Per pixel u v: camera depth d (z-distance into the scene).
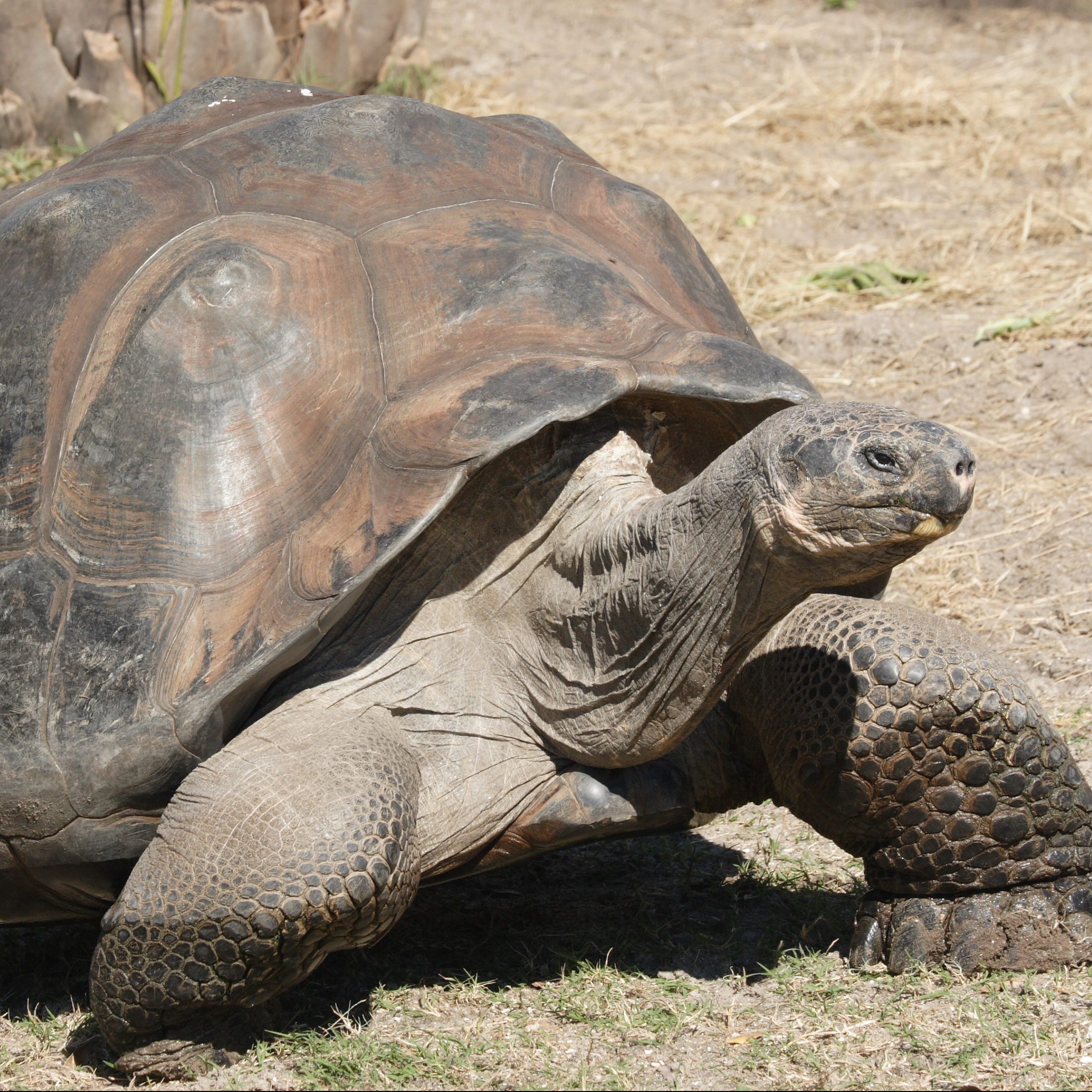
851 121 26.39
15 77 22.42
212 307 8.52
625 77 29.11
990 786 8.21
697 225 22.19
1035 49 30.39
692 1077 7.55
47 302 8.97
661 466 8.88
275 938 7.51
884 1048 7.73
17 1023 8.66
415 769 8.14
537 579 8.40
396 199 9.27
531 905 9.92
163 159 9.72
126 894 7.71
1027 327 18.66
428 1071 7.68
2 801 7.93
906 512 6.74
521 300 8.59
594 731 8.30
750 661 8.86
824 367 18.42
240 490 8.15
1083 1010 7.99
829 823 8.52
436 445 7.85
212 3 22.67
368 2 24.59
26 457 8.59
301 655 7.85
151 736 7.73
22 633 8.11
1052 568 14.48
